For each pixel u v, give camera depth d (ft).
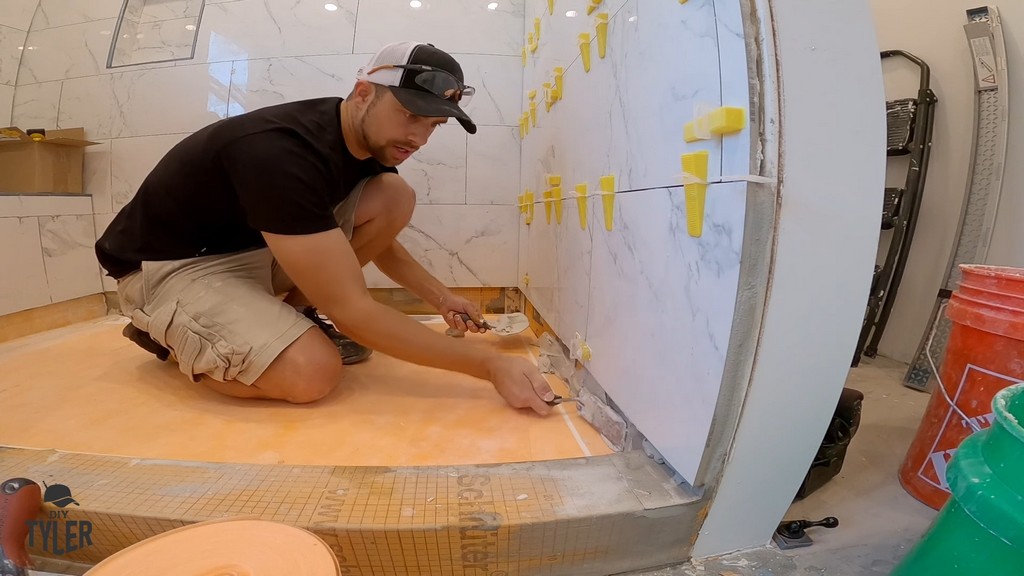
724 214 2.01
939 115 4.85
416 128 3.60
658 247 2.57
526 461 2.87
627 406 3.00
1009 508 1.61
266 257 4.17
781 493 2.47
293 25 5.98
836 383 2.26
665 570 2.45
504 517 2.24
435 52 3.49
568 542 2.31
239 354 3.43
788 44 1.88
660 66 2.51
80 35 6.32
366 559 2.26
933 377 4.39
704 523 2.43
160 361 4.59
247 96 6.06
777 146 1.90
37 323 5.59
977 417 2.71
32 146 5.67
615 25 3.14
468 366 3.64
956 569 1.85
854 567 2.41
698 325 2.22
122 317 6.31
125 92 6.22
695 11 2.17
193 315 3.57
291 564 1.42
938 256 4.89
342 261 3.35
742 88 1.88
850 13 1.95
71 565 2.36
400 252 5.20
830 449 2.91
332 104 3.79
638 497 2.40
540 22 5.22
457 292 6.48
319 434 3.26
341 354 4.41
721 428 2.17
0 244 5.18
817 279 2.05
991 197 4.33
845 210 2.02
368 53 5.97
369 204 4.43
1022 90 4.21
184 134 6.16
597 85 3.47
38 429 3.26
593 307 3.60
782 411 2.23
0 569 1.91
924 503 2.90
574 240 4.05
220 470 2.56
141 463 2.61
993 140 4.32
